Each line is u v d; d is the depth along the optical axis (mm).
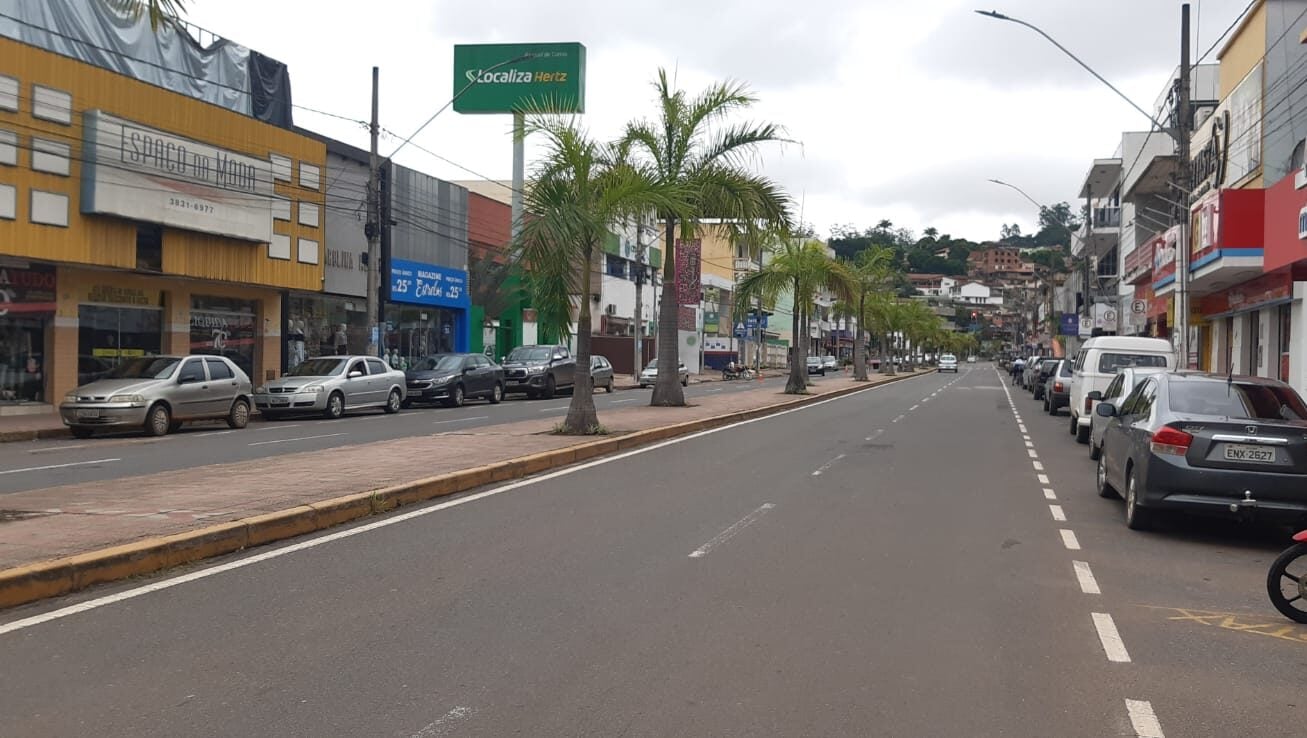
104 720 4711
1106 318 44125
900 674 5602
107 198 23172
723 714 4945
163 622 6320
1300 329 23172
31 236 21812
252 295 30438
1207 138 32281
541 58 44281
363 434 20484
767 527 9969
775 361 98375
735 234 26047
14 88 21391
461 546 8812
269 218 28672
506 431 18812
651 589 7395
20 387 23359
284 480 11453
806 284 37156
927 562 8523
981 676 5598
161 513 9086
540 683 5344
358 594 7098
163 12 11234
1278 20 26359
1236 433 9469
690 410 25859
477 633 6219
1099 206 62844
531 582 7547
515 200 42188
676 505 11234
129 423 19578
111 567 7273
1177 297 24109
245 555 8312
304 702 5000
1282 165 25938
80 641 5898
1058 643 6266
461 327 42469
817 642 6164
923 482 13617
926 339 113312
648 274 67125
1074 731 4828
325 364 26766
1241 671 5801
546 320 18703
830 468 14953
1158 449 9727
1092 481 14273
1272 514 9336
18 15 23359
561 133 18078
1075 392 21875
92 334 25172
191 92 28688
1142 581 8039
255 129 28422
